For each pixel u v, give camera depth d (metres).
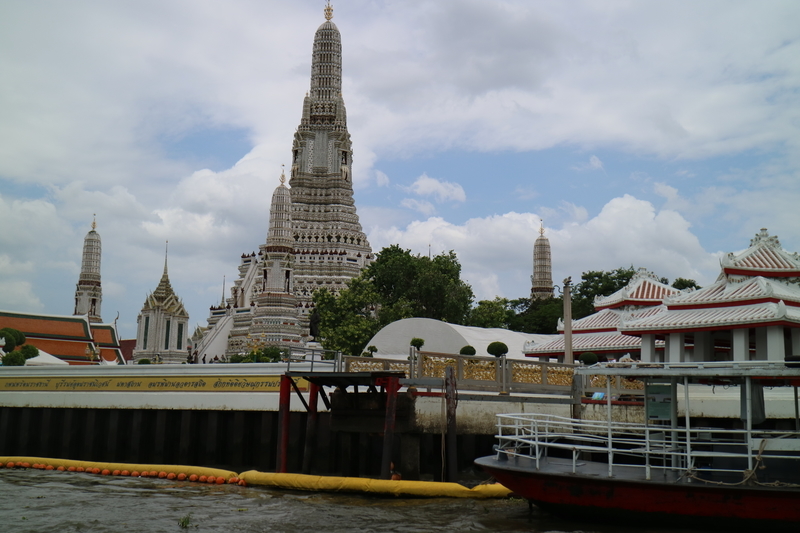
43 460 42.41
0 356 69.88
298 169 147.38
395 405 32.03
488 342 58.59
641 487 24.64
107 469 40.03
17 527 26.05
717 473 26.14
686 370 25.08
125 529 25.80
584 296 108.31
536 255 182.88
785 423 38.59
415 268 94.69
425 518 27.30
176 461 43.44
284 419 34.84
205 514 28.12
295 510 28.78
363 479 31.89
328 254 135.38
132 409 44.97
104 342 111.69
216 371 42.84
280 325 112.62
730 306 42.69
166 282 139.25
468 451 37.59
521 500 30.55
